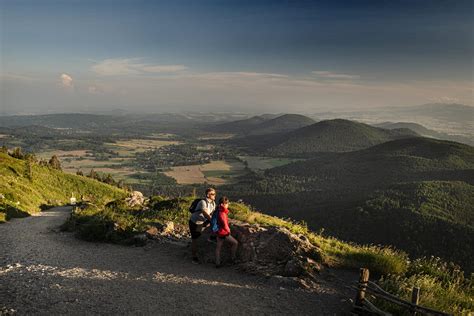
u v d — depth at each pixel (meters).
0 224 25.38
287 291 9.65
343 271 11.64
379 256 12.30
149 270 11.38
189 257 12.80
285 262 11.39
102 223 17.27
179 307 8.41
